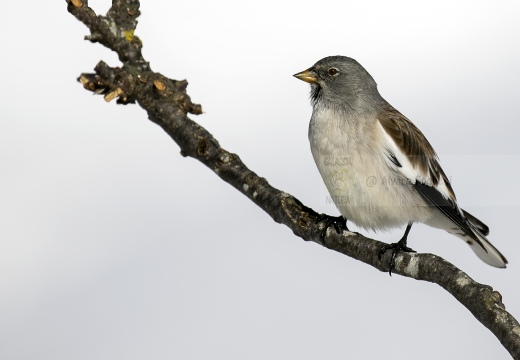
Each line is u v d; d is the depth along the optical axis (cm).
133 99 817
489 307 571
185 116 805
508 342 546
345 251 749
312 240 780
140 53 823
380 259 717
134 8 828
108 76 802
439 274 648
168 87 809
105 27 814
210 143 801
